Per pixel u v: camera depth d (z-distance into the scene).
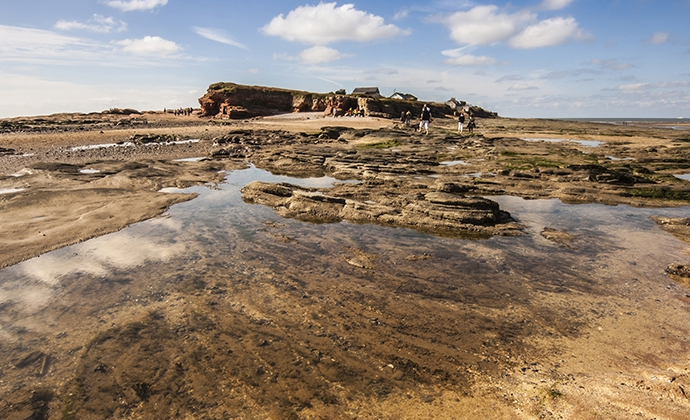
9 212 13.02
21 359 6.02
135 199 15.09
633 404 4.93
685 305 7.77
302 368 5.79
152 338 6.53
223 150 28.42
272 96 85.25
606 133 50.81
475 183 18.62
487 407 5.01
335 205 14.30
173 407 5.05
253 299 7.89
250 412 4.95
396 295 8.19
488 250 10.77
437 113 90.62
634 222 13.29
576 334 6.76
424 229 12.69
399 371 5.75
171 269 9.24
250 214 14.01
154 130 46.47
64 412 5.00
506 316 7.38
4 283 8.45
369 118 67.75
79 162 23.69
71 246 10.55
